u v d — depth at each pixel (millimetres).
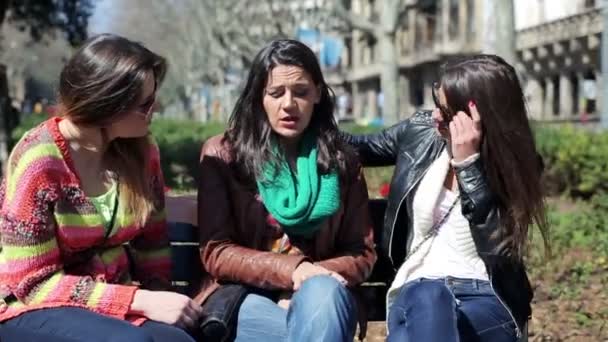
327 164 3625
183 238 3928
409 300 3375
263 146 3596
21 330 3096
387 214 3777
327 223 3670
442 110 3459
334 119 3732
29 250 3105
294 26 42125
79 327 3031
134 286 3377
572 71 38438
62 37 23422
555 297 6480
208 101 67688
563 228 8711
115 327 3023
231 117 3723
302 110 3564
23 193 3113
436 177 3609
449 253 3562
